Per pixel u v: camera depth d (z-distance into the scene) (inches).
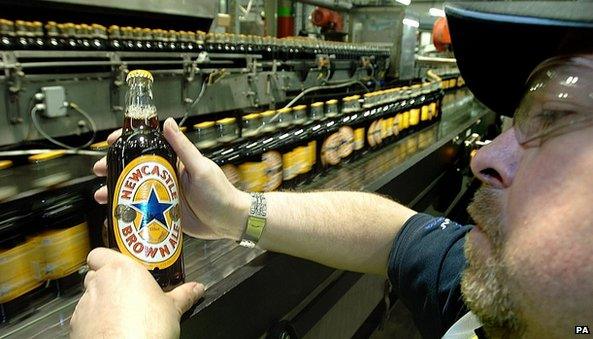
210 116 37.9
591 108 9.5
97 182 21.2
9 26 24.0
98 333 11.8
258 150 29.7
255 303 22.2
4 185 19.7
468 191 77.0
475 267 12.9
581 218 9.3
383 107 52.1
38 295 18.7
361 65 66.3
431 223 23.1
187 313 17.5
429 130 65.5
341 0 80.2
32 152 23.4
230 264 22.4
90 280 13.6
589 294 9.4
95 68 27.2
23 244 17.6
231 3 49.9
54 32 25.9
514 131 11.7
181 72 32.2
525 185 10.6
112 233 14.5
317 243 22.8
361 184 36.8
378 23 81.1
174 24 38.2
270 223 21.7
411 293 22.3
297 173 34.5
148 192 14.5
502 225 11.5
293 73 48.1
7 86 23.3
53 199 19.3
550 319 10.1
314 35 84.1
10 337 16.5
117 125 29.0
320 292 31.8
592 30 9.1
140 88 15.4
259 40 42.8
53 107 25.0
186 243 24.6
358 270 24.4
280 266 24.1
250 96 40.8
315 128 37.5
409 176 45.0
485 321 12.5
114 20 34.4
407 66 81.6
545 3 8.9
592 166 9.2
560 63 10.2
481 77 13.1
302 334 28.2
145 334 12.1
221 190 20.1
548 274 9.8
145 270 13.9
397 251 23.0
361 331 46.6
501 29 11.0
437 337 21.5
